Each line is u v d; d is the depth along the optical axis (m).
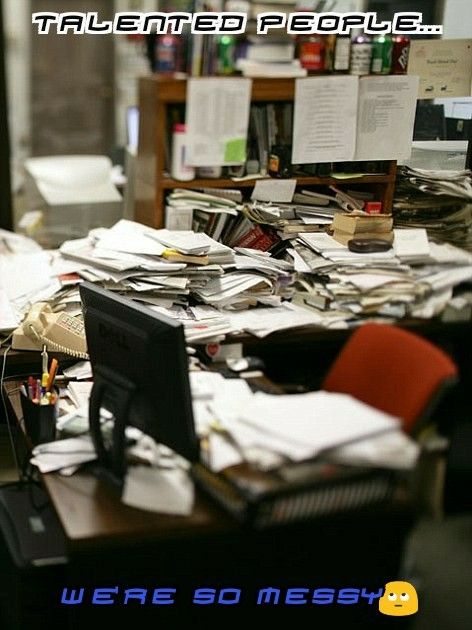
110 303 1.85
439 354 1.99
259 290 2.79
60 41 6.36
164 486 1.78
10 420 2.37
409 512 1.83
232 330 2.58
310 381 2.88
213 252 2.74
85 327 1.96
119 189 4.18
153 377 1.75
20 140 6.49
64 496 1.77
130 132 4.48
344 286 2.77
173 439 1.78
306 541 1.83
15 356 2.45
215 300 2.69
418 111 3.11
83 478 1.85
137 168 3.12
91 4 6.25
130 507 1.73
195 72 2.92
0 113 3.88
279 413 1.74
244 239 3.01
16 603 1.81
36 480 2.07
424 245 2.93
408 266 2.88
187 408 1.73
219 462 1.65
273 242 3.02
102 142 6.74
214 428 1.79
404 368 2.05
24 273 2.87
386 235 2.96
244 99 2.87
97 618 1.74
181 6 4.55
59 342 2.45
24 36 6.25
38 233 3.55
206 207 2.93
